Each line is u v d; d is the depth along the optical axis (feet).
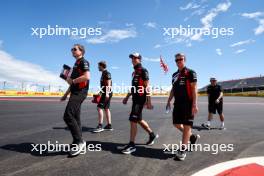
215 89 23.38
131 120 15.16
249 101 70.23
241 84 164.25
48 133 20.06
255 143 17.67
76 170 12.26
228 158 14.20
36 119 27.04
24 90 89.51
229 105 52.75
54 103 48.37
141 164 13.16
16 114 30.66
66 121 14.56
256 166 12.76
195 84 14.10
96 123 25.21
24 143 16.89
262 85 149.79
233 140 18.56
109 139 18.26
